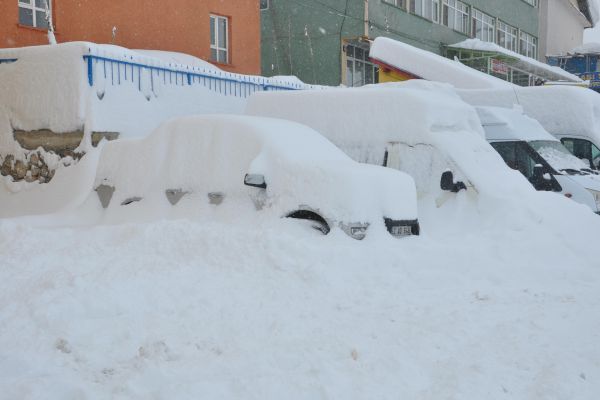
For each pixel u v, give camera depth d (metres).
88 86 12.91
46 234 8.46
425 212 9.39
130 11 19.06
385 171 8.26
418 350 4.73
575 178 11.76
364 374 4.24
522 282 7.12
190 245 7.39
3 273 6.71
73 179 12.62
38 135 13.32
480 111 12.91
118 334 4.97
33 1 17.05
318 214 7.78
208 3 21.52
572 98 15.10
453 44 35.44
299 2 30.03
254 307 5.72
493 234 8.52
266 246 6.99
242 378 4.11
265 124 8.89
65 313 5.30
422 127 9.79
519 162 12.40
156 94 14.13
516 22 44.34
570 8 53.94
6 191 13.52
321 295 6.16
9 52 13.66
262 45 31.00
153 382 4.05
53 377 4.11
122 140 10.14
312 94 10.80
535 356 4.64
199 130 9.10
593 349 4.82
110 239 8.09
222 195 8.61
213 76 15.51
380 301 6.07
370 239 7.71
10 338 4.80
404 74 24.50
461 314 5.66
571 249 8.40
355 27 28.88
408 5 31.81
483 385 4.12
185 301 5.81
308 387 3.97
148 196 9.34
